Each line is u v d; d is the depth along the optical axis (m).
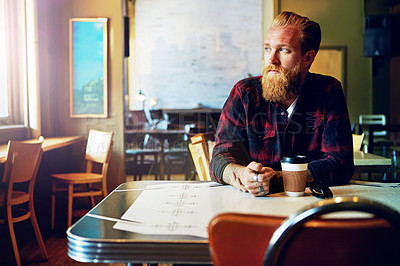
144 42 9.80
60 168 4.61
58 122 4.72
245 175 1.26
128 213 1.07
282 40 1.43
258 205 1.14
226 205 1.14
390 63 8.66
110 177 4.75
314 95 1.53
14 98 4.32
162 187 1.42
